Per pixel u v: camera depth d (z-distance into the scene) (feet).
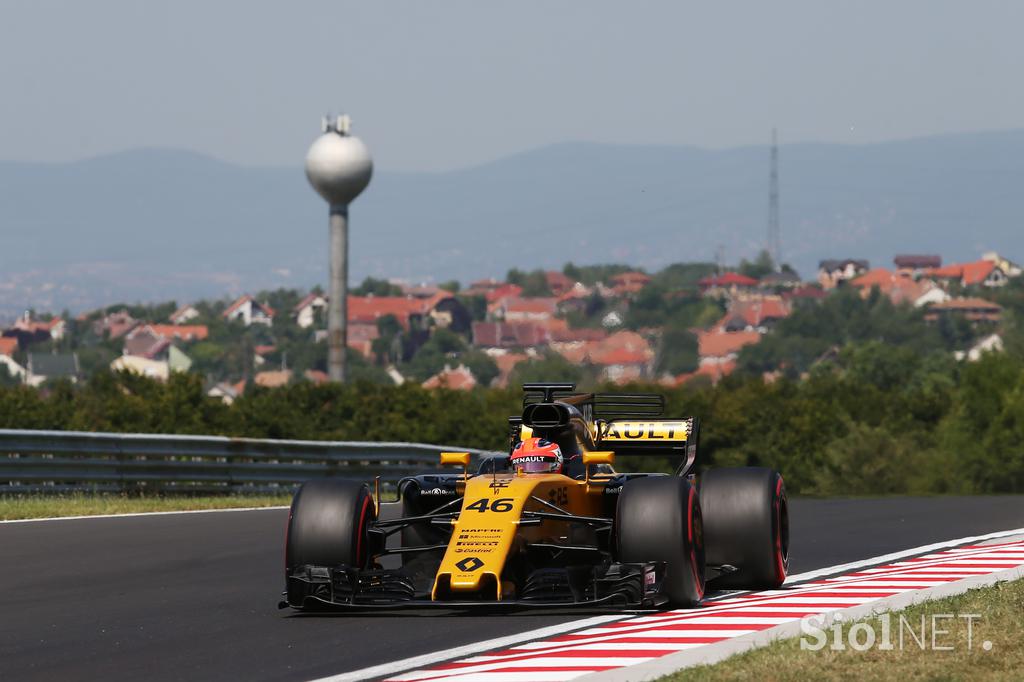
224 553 152.76
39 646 94.17
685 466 123.54
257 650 90.99
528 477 105.60
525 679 76.48
